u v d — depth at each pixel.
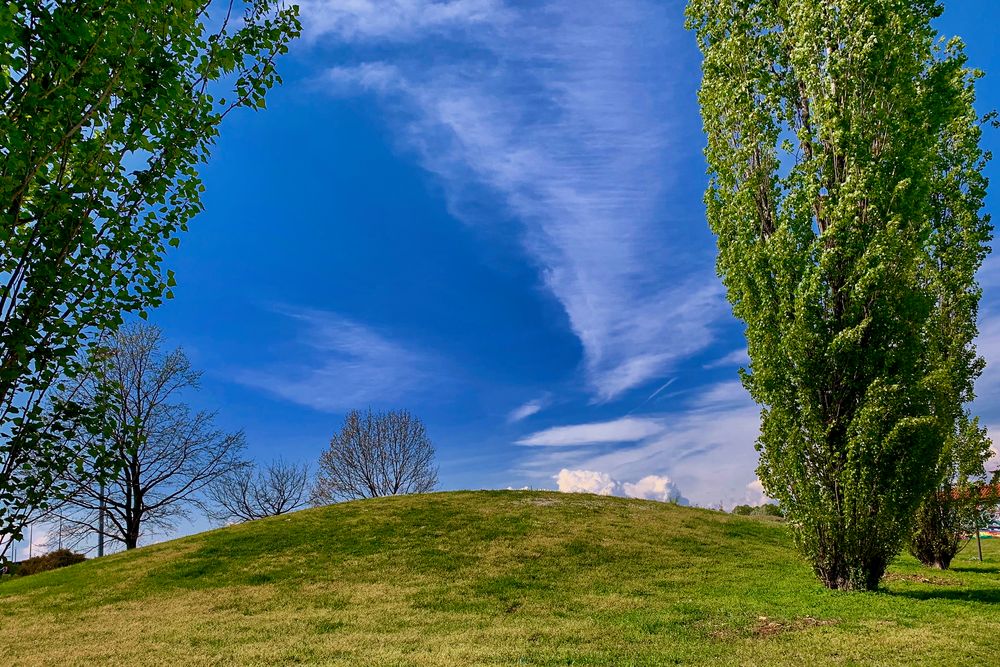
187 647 10.72
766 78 13.93
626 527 21.75
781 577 15.12
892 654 8.14
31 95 4.93
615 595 13.85
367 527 21.25
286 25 7.61
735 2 14.75
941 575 16.11
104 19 5.30
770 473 13.09
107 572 17.83
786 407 12.73
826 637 9.12
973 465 18.17
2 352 5.29
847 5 12.38
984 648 8.22
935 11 13.68
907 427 11.70
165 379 25.92
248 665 9.45
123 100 5.84
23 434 5.49
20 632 12.61
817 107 12.81
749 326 13.21
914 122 12.84
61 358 5.62
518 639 10.27
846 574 12.41
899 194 12.00
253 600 14.39
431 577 16.05
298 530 21.09
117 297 6.08
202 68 6.81
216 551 19.09
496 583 15.34
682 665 8.34
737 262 13.49
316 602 14.04
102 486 6.06
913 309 12.02
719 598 12.91
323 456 35.03
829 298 12.42
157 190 6.21
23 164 4.95
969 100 18.28
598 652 9.20
